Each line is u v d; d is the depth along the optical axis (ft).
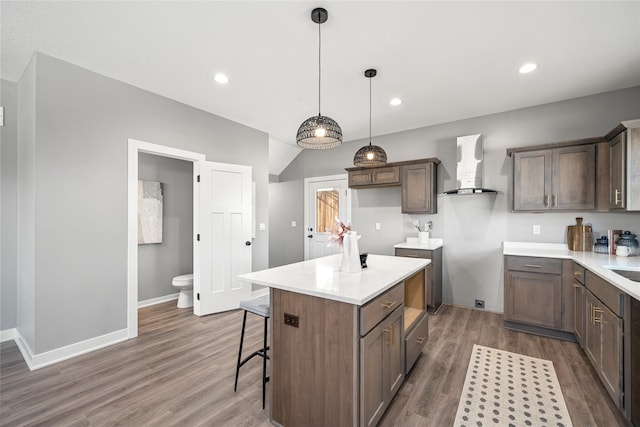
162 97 10.43
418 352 7.63
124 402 6.28
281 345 5.69
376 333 5.34
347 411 4.92
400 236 14.47
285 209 19.03
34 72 7.72
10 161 9.37
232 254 12.44
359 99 10.77
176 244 14.42
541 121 11.12
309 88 9.90
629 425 5.51
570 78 9.09
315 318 5.26
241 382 7.06
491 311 12.09
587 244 9.92
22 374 7.34
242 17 6.42
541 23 6.53
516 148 10.38
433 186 12.70
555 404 6.14
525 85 9.59
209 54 7.88
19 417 5.81
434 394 6.51
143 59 8.12
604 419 5.68
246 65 8.45
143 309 12.62
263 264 14.55
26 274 8.38
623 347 5.71
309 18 6.45
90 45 7.45
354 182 14.43
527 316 9.64
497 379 7.07
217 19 6.48
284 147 17.34
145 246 13.26
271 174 18.94
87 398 6.40
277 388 5.70
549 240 10.91
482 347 8.79
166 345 9.02
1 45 7.41
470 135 11.92
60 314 8.06
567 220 10.62
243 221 12.81
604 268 7.13
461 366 7.68
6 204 9.33
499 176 11.92
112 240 9.10
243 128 13.52
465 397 6.39
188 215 14.94
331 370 5.08
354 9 6.15
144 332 10.02
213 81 9.42
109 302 9.02
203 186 11.68
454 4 5.98
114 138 9.18
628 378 5.56
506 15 6.29
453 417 5.78
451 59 8.07
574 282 8.86
